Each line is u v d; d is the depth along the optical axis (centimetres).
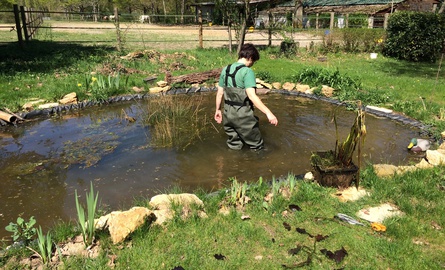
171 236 279
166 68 1069
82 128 602
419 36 1378
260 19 2639
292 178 360
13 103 688
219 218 305
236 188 331
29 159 474
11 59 1089
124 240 271
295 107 740
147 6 4806
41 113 674
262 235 283
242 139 493
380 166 406
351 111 714
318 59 1380
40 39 1827
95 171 436
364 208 325
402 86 900
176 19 4128
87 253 262
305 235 285
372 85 909
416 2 2366
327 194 347
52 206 359
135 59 1135
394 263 253
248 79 454
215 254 261
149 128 595
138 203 345
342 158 366
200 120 637
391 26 1477
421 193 343
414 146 507
